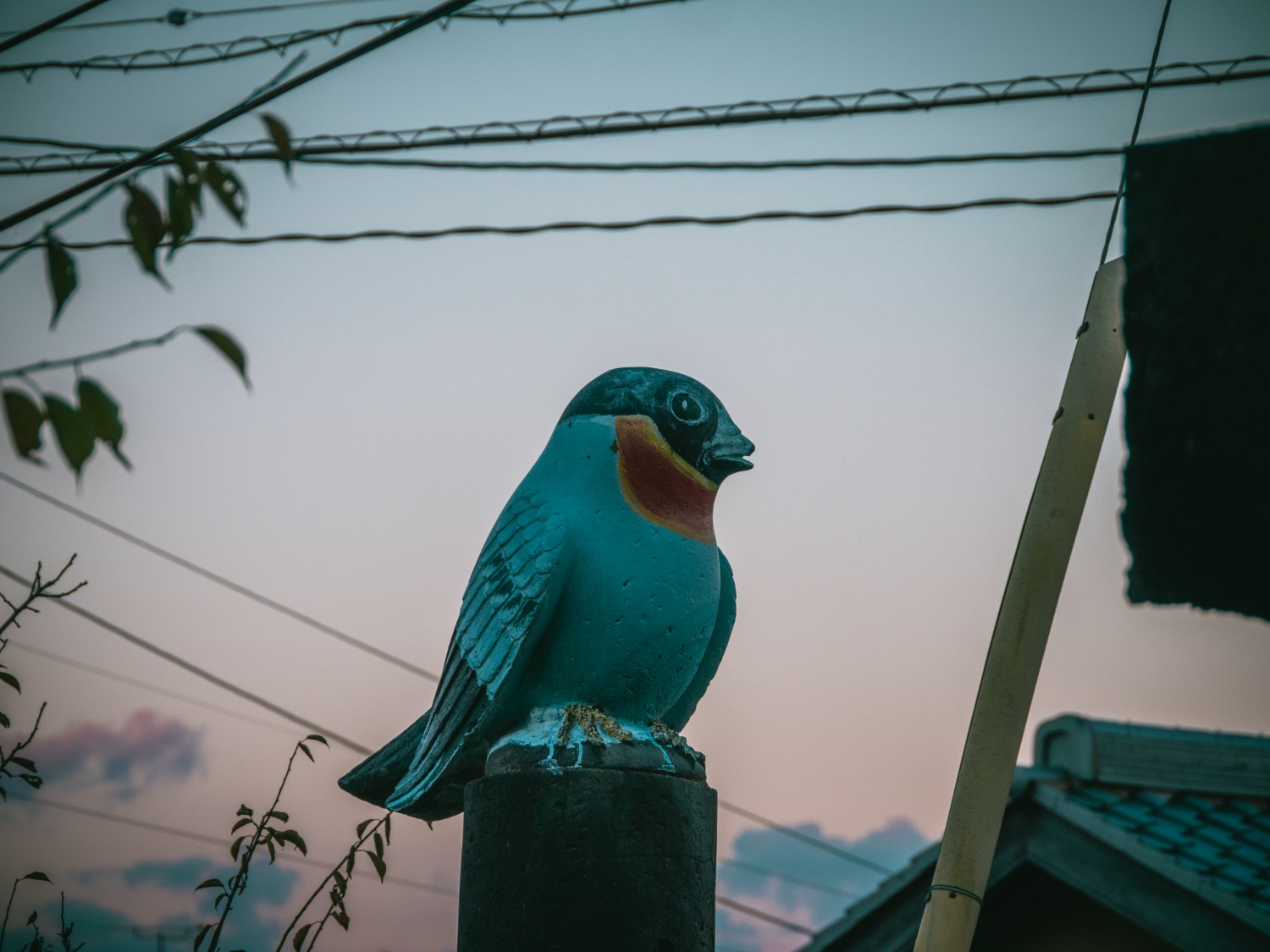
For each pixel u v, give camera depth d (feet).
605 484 14.34
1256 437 8.86
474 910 13.70
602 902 13.23
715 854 14.39
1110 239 13.74
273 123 8.48
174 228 7.94
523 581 13.85
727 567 15.16
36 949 14.42
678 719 15.15
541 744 13.78
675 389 14.76
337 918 14.61
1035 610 12.20
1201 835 20.61
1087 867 20.42
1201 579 9.26
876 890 22.26
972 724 12.05
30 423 7.28
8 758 14.47
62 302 7.61
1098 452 12.79
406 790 14.82
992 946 22.15
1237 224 8.87
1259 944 18.52
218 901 14.35
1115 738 22.03
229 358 7.70
